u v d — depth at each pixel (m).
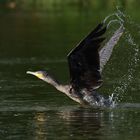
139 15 29.11
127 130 13.60
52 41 26.67
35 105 16.05
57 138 13.12
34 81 19.27
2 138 13.23
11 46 25.98
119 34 16.27
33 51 24.72
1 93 17.45
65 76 20.05
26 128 13.95
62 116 14.92
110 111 15.38
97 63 15.37
